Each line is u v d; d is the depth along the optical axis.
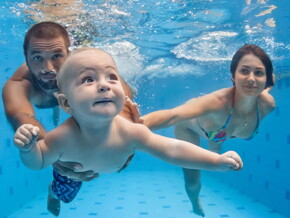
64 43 0.87
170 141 0.59
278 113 1.76
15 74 0.94
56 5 1.28
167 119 0.95
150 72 2.82
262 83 1.00
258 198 1.93
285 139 1.64
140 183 2.55
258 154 1.94
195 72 2.87
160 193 2.21
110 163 0.62
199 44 1.94
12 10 1.32
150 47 1.99
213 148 1.40
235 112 1.09
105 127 0.57
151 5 1.33
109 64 0.50
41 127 0.73
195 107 1.03
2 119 1.70
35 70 0.86
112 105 0.48
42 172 2.21
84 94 0.47
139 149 0.61
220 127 1.15
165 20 1.51
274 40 1.82
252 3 1.36
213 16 1.49
